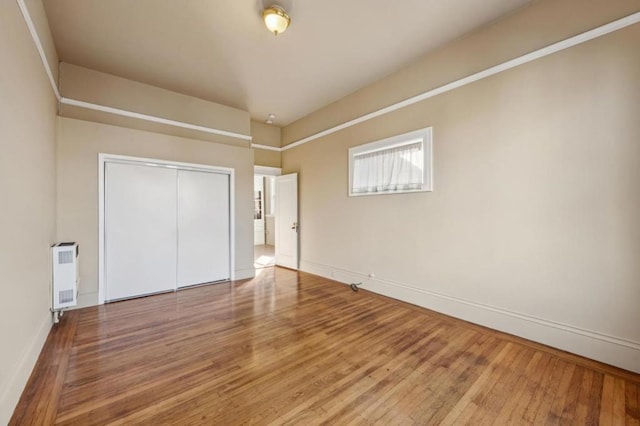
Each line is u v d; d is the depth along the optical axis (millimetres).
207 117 4629
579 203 2293
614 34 2135
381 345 2482
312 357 2279
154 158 3990
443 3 2543
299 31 2926
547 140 2453
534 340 2537
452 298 3139
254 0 2492
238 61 3494
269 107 4988
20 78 1881
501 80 2736
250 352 2361
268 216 9734
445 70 3195
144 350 2389
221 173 4742
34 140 2230
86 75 3582
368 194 4117
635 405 1721
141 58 3393
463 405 1727
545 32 2463
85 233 3432
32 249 2154
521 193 2607
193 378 1992
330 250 4863
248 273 4992
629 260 2082
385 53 3326
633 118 2059
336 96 4555
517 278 2641
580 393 1837
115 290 3705
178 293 4062
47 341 2539
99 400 1753
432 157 3316
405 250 3633
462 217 3037
